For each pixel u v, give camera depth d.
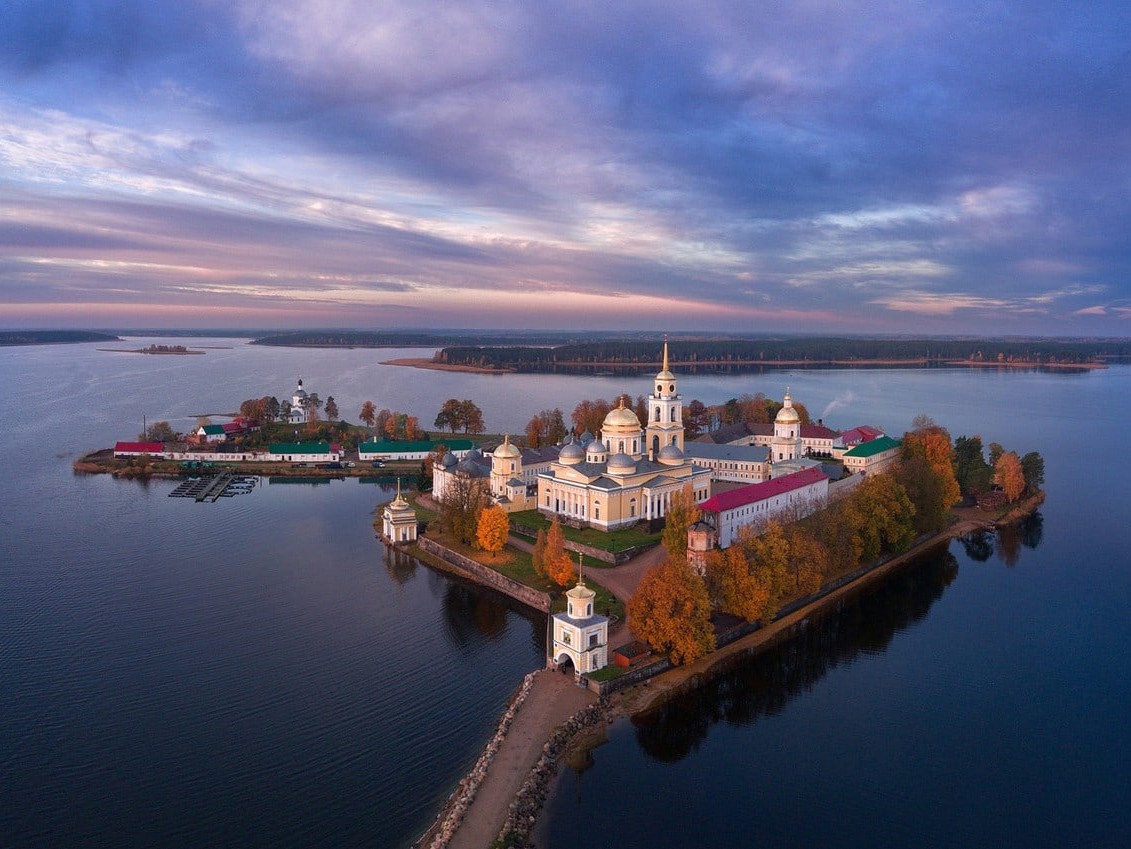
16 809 96.75
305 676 132.38
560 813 97.88
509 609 165.38
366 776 104.56
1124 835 95.44
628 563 185.75
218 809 97.25
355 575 185.38
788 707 124.75
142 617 157.00
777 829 96.00
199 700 123.69
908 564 195.75
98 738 112.56
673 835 94.31
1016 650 145.88
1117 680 134.50
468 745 112.50
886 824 97.38
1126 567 194.25
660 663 134.00
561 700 122.38
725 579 150.38
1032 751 113.31
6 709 120.38
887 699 127.69
